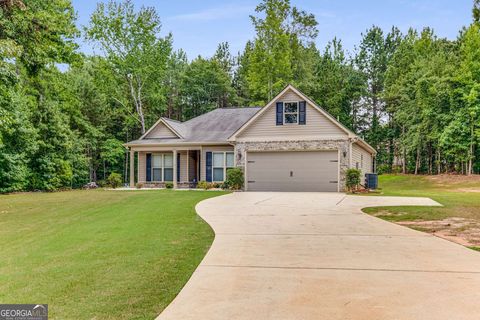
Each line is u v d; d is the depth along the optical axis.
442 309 3.70
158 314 3.74
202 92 45.38
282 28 36.00
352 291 4.23
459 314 3.58
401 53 42.50
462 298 3.99
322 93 42.38
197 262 5.61
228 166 22.58
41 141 24.16
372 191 19.62
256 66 34.62
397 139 43.47
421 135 35.62
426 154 38.62
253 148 20.55
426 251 6.02
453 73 31.97
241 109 26.52
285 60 33.91
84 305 4.01
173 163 23.62
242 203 13.10
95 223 9.55
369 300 3.96
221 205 12.49
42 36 14.90
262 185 20.47
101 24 31.23
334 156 19.48
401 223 8.90
